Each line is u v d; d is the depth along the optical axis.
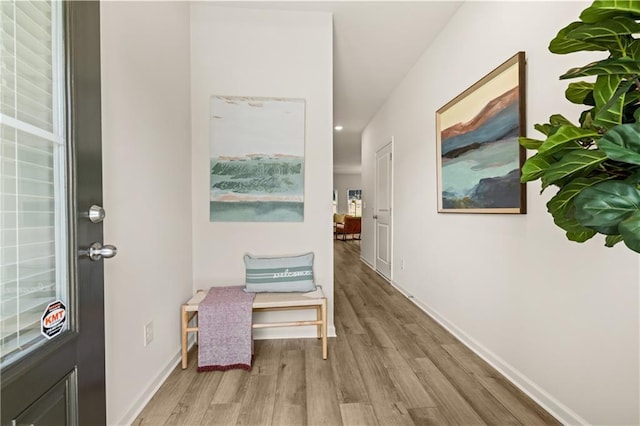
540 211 1.45
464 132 2.07
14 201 0.69
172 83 1.82
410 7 2.17
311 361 1.85
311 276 2.10
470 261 2.02
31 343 0.68
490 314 1.82
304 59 2.21
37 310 0.72
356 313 2.72
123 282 1.30
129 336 1.34
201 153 2.15
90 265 0.84
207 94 2.15
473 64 2.00
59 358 0.71
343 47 2.72
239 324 1.77
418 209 2.94
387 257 4.00
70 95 0.77
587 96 0.78
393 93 3.73
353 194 12.25
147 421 1.33
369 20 2.32
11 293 0.67
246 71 2.18
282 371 1.73
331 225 2.24
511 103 1.62
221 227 2.18
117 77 1.27
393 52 2.80
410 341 2.13
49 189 0.76
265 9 2.18
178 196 1.89
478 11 1.94
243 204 2.19
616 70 0.58
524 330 1.55
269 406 1.42
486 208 1.83
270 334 2.21
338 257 5.98
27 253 0.71
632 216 0.49
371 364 1.81
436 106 2.54
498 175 1.72
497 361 1.74
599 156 0.57
